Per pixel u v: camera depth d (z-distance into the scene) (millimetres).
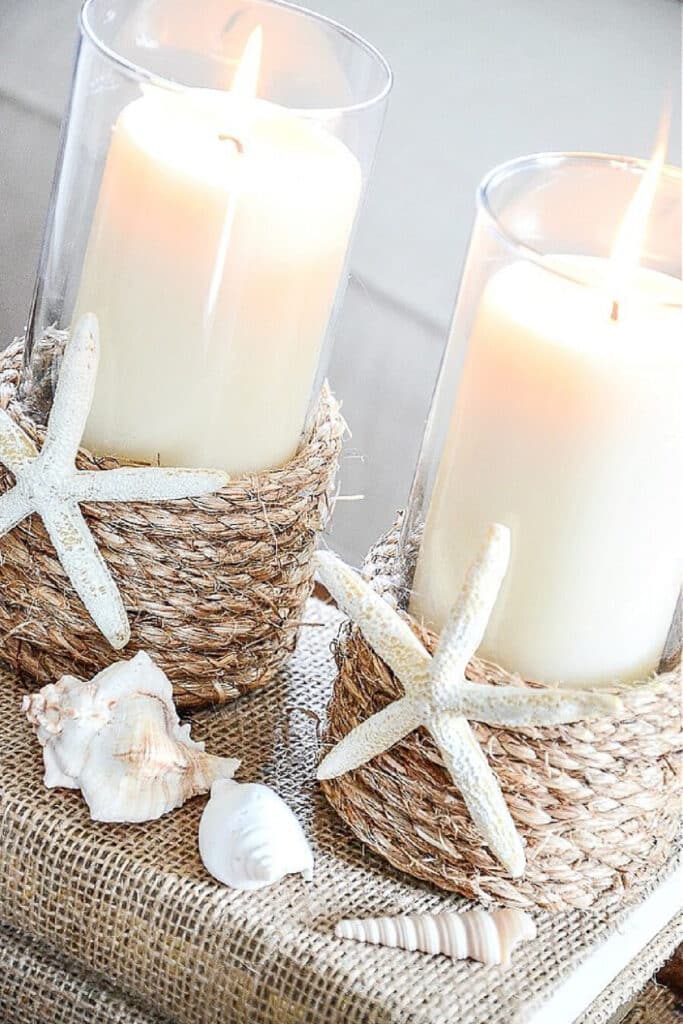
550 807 662
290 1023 660
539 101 938
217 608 706
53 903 684
